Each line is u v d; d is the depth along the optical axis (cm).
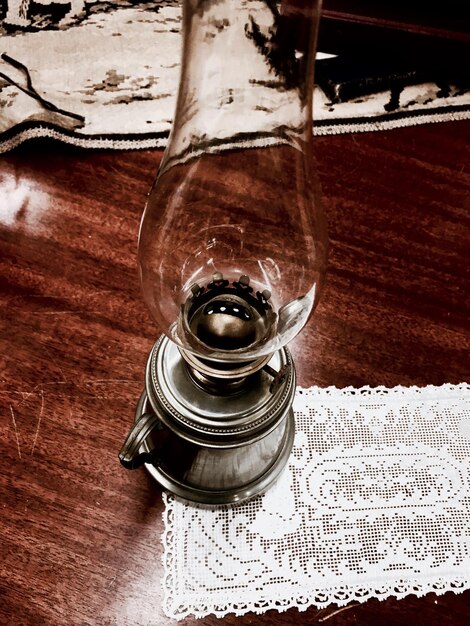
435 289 41
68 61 45
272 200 28
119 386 36
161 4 48
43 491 33
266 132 26
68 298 38
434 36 46
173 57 46
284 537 33
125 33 47
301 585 31
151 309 30
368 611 31
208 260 30
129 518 33
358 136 45
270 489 34
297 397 36
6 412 35
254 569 32
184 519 33
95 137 43
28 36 46
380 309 39
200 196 28
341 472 34
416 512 33
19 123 43
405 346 38
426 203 43
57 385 36
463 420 36
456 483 34
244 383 29
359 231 42
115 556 32
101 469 34
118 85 45
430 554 32
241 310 29
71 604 31
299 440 35
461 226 43
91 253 40
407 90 47
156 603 31
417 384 37
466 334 39
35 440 34
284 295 30
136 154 43
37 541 32
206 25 22
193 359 28
